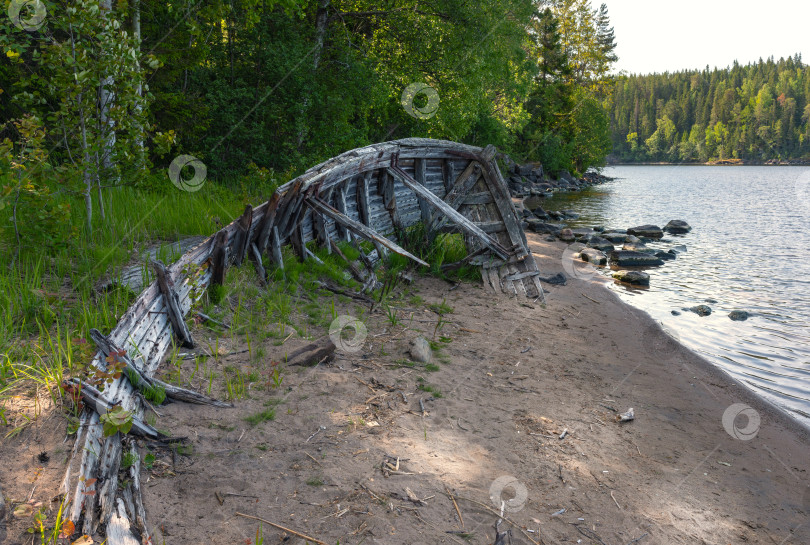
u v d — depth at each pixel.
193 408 4.60
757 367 8.80
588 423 5.73
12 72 11.03
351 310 8.00
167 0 12.55
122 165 8.77
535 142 59.84
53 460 3.44
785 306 12.98
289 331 6.67
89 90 7.98
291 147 16.22
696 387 7.50
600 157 75.69
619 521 4.07
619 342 9.09
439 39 21.31
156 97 13.32
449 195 12.11
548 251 19.16
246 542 3.25
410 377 6.09
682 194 52.56
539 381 6.69
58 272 6.37
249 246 8.05
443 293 10.12
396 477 4.14
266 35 16.14
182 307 5.99
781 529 4.35
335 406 5.11
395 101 23.38
